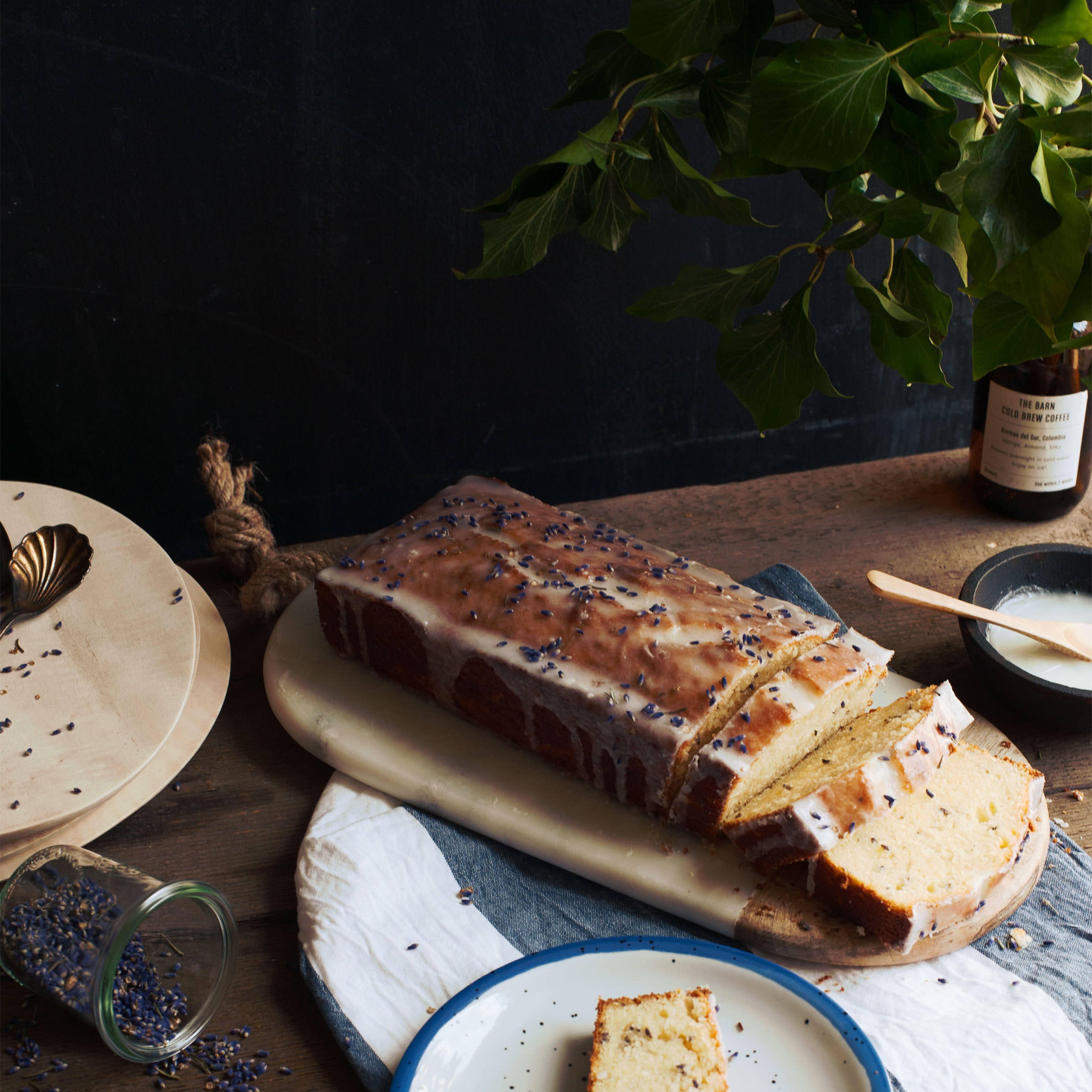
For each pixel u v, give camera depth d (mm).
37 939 918
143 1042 921
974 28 892
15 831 962
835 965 944
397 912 965
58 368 1248
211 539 1146
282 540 1353
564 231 1164
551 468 1357
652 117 973
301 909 967
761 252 1285
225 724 1074
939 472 1240
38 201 1188
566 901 974
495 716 1027
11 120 1160
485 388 1309
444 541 1076
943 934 937
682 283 969
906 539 1178
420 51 1177
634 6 895
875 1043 911
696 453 1375
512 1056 907
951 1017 919
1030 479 1160
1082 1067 898
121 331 1242
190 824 1020
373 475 1334
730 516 1214
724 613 1018
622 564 1053
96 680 1034
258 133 1188
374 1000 933
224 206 1209
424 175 1218
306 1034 933
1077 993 926
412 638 1035
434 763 1023
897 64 882
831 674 993
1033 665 1035
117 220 1202
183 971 946
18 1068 927
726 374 982
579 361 1309
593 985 927
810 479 1245
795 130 877
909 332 905
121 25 1143
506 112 1205
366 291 1254
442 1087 898
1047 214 859
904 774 963
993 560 1061
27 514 1115
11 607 1066
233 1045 930
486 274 978
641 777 982
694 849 982
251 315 1251
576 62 1195
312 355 1273
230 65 1164
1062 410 1130
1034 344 909
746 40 911
